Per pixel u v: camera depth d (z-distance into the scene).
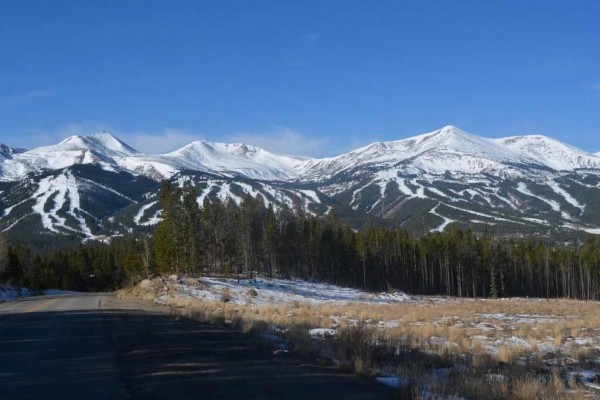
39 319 25.97
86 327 21.42
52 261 112.69
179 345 15.71
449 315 36.56
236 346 15.74
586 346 20.59
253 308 34.97
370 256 92.94
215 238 74.69
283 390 10.16
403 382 11.09
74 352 14.79
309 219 98.62
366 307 44.91
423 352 16.53
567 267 100.31
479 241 99.00
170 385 10.36
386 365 13.66
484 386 11.08
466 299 79.88
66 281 110.31
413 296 81.12
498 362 16.00
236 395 9.64
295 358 13.92
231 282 59.91
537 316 39.16
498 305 56.06
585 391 12.24
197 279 56.22
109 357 13.73
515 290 102.56
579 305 61.91
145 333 18.81
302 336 17.05
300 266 91.00
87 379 11.05
